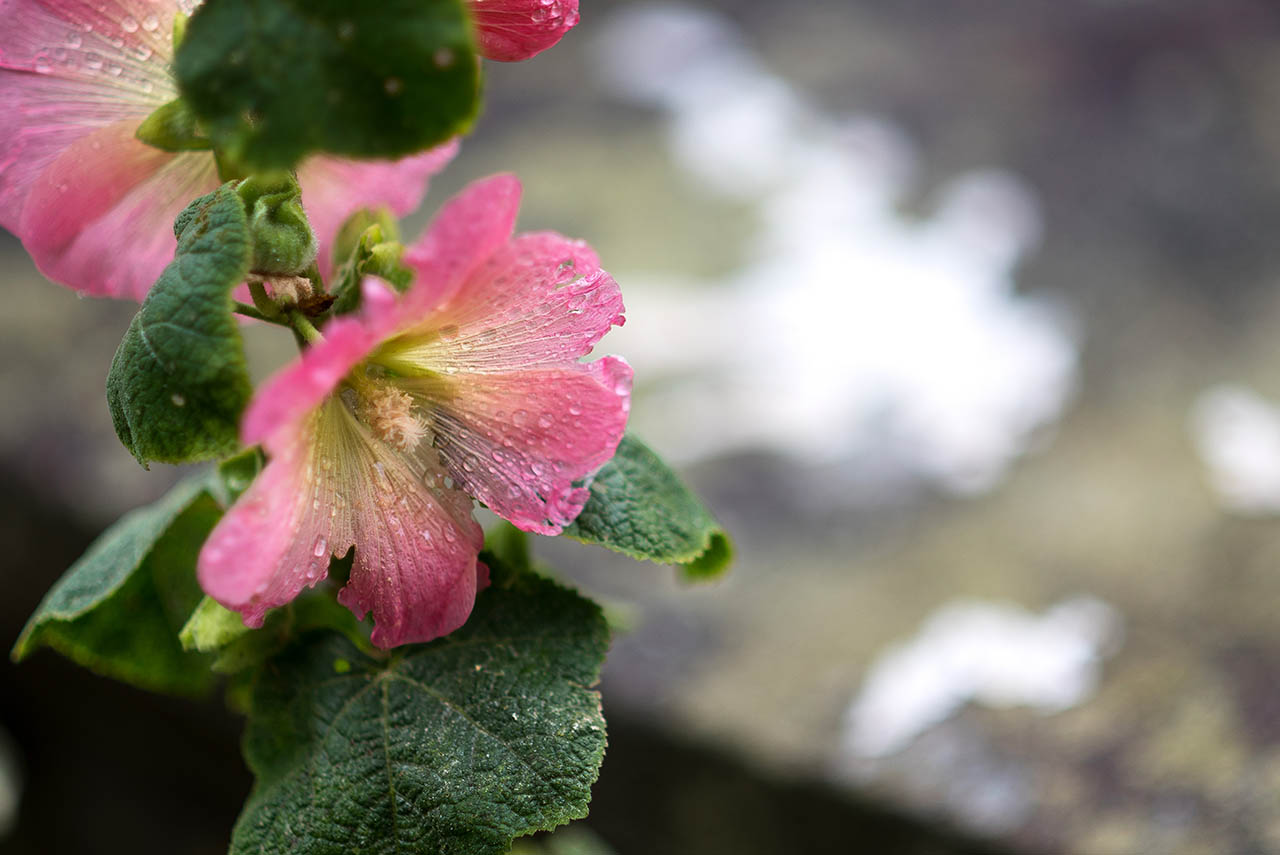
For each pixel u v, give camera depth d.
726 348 1.38
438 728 0.64
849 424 1.28
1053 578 1.09
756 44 1.96
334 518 0.60
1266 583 1.05
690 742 0.98
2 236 1.70
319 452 0.60
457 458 0.61
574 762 0.63
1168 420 1.25
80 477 1.25
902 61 1.88
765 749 0.95
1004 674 1.00
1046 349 1.35
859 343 1.38
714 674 1.02
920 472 1.23
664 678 1.02
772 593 1.11
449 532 0.61
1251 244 1.47
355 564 0.61
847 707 0.98
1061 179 1.60
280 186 0.60
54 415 1.34
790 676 1.01
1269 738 0.90
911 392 1.31
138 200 0.64
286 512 0.59
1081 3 1.95
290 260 0.60
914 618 1.07
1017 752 0.92
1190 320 1.37
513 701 0.64
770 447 1.26
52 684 1.33
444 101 0.56
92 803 1.38
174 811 1.34
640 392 1.32
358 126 0.56
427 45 0.56
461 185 1.64
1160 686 0.96
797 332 1.40
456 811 0.63
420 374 0.61
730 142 1.72
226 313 0.58
